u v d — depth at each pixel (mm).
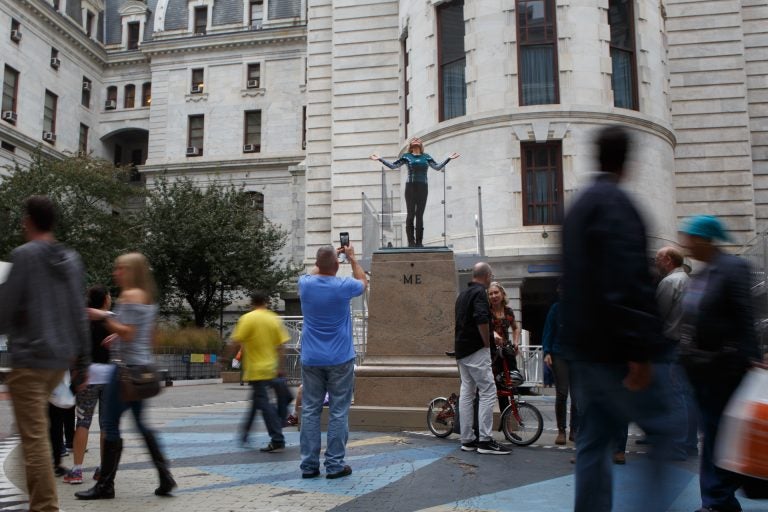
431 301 9008
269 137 42625
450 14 21828
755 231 23141
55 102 42219
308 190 27250
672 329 5875
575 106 19719
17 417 4195
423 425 8516
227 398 16422
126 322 5000
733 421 4078
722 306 4309
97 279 28016
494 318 7859
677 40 24609
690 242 4594
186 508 4762
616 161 3416
